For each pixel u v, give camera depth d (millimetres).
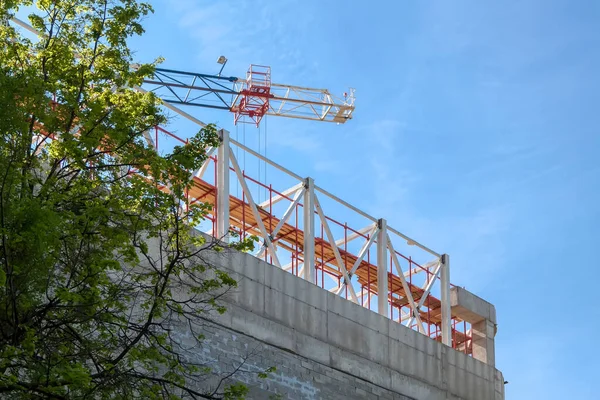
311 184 41469
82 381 21031
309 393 37375
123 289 24125
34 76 23734
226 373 34375
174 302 24766
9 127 23172
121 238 23875
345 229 44031
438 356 43781
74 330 23094
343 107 73250
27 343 21578
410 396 41688
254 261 37031
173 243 26062
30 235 21875
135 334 25766
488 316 47688
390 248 44250
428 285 45750
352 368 39500
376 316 41500
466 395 44469
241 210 41594
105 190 24719
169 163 25109
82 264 23641
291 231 43312
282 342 37031
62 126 24609
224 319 35094
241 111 70438
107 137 24891
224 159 38094
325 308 39281
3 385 20953
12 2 25281
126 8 26047
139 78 25969
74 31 25859
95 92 25516
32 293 22703
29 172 23688
